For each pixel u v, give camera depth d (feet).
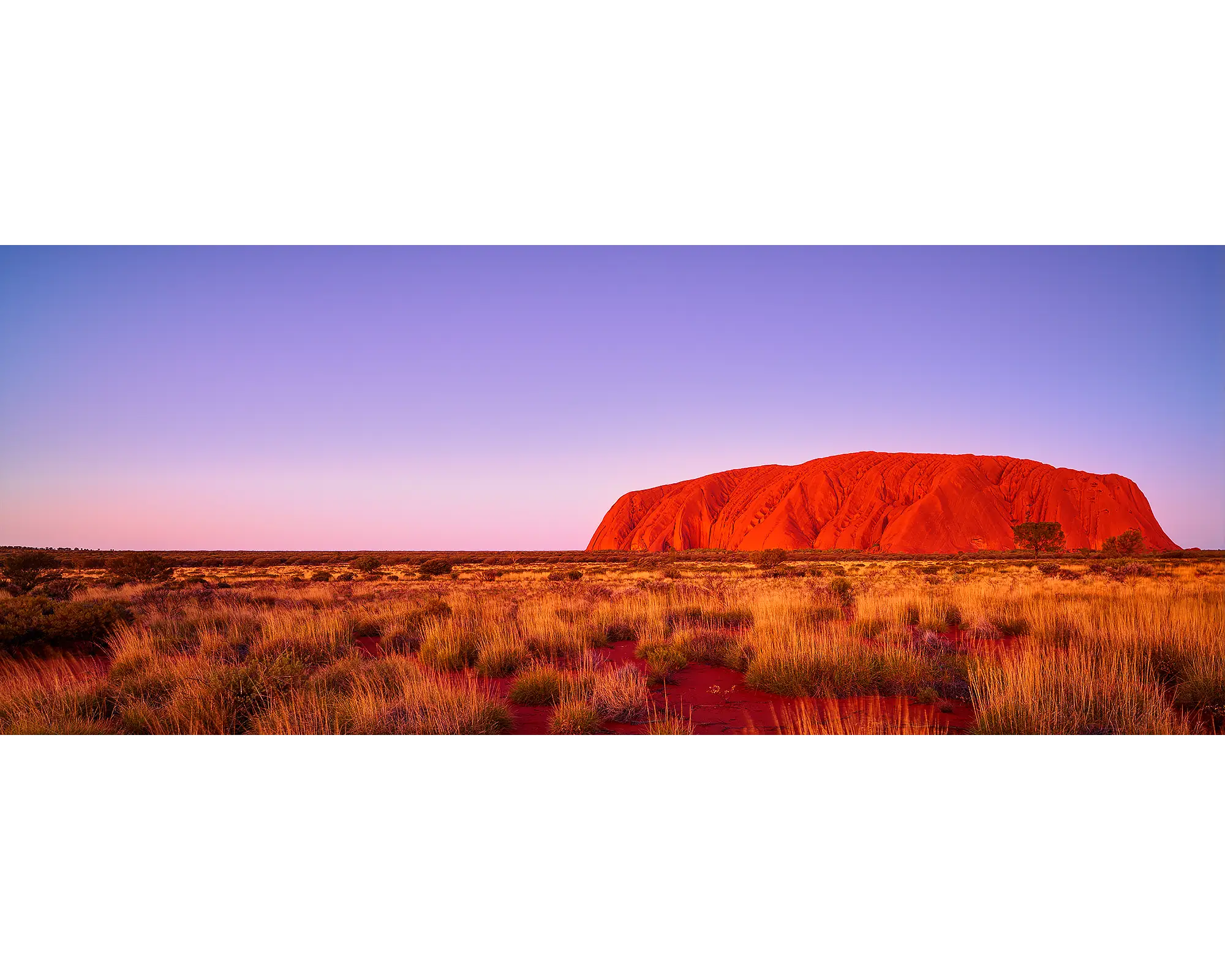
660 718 20.89
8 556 81.61
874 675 24.41
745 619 41.52
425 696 20.79
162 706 20.88
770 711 21.85
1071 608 38.81
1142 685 20.66
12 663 30.37
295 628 35.88
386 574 132.67
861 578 94.02
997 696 19.51
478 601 52.75
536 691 23.67
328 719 19.49
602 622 38.86
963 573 106.63
